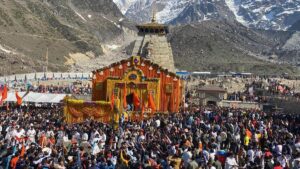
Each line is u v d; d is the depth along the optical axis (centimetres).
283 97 13488
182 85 10800
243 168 3331
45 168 3112
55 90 12681
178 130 4906
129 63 9106
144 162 3256
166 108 9025
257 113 8294
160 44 11038
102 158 3216
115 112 6775
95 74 9244
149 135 4534
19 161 3222
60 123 5534
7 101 8962
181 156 3534
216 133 4784
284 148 4112
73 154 3512
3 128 4731
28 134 4319
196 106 10875
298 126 6153
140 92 8950
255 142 4334
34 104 9131
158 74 9075
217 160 3303
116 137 4362
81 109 6800
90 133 4609
